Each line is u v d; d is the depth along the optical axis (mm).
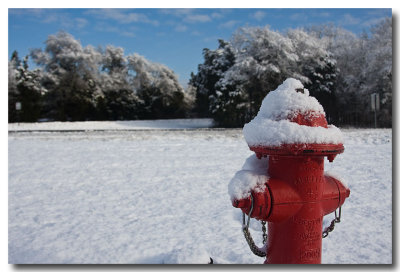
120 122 39250
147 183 6934
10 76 40969
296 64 34719
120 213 5023
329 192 1921
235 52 37938
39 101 42594
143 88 52156
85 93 47000
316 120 1721
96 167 8812
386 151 10297
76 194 6242
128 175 7754
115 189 6527
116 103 49312
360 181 6582
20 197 6086
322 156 1740
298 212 1753
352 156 9445
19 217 4914
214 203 5371
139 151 11430
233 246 3613
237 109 34125
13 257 3500
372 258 3271
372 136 14539
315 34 41375
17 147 13133
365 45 35281
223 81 35156
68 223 4621
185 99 53594
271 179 1754
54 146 13367
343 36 40750
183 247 3633
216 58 44094
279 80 33938
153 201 5609
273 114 1810
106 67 53969
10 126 33531
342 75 35906
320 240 1829
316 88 34625
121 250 3631
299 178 1734
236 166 8430
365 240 3746
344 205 5086
